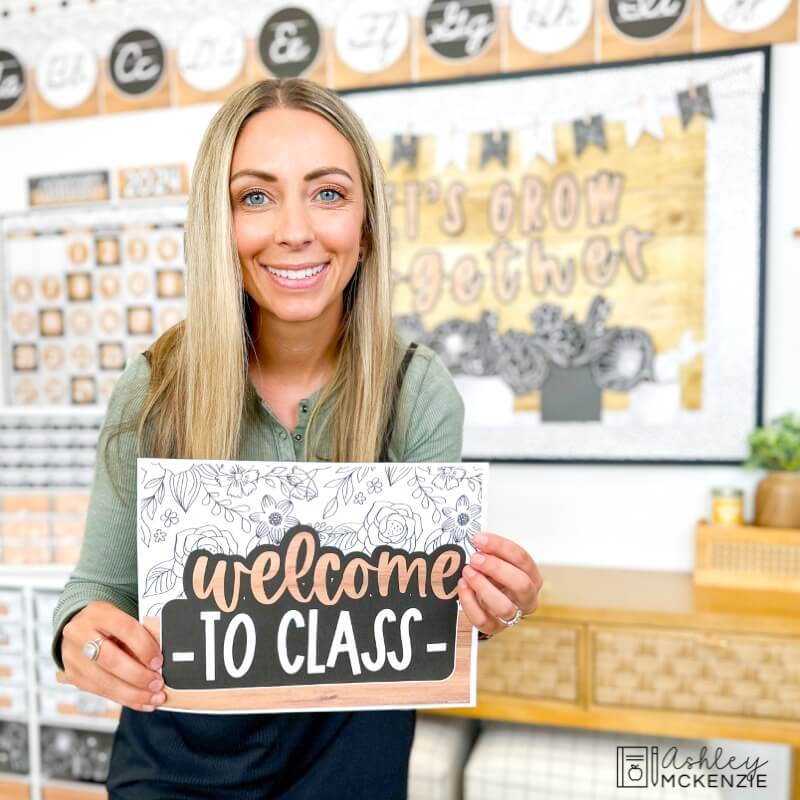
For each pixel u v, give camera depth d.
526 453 1.96
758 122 1.76
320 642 0.75
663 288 1.84
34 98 2.28
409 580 0.76
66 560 1.89
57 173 2.28
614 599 1.65
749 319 1.80
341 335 0.85
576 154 1.87
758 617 1.51
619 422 1.89
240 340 0.76
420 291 1.99
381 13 1.99
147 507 0.72
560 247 1.90
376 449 0.83
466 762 1.68
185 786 0.83
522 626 1.64
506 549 0.75
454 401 0.89
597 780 1.47
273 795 0.85
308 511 0.74
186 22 2.15
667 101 1.81
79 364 2.28
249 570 0.73
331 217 0.73
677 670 1.56
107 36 2.21
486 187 1.93
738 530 1.73
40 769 1.89
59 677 0.77
